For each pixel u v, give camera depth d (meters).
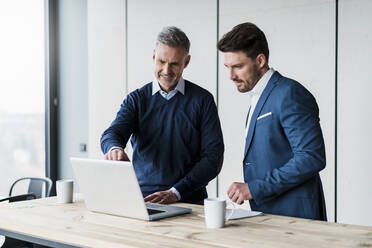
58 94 4.86
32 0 4.58
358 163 3.19
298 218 1.68
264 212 1.89
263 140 1.89
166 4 4.02
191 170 2.18
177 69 2.15
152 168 2.26
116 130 2.19
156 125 2.28
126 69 4.25
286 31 3.43
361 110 3.17
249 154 1.97
